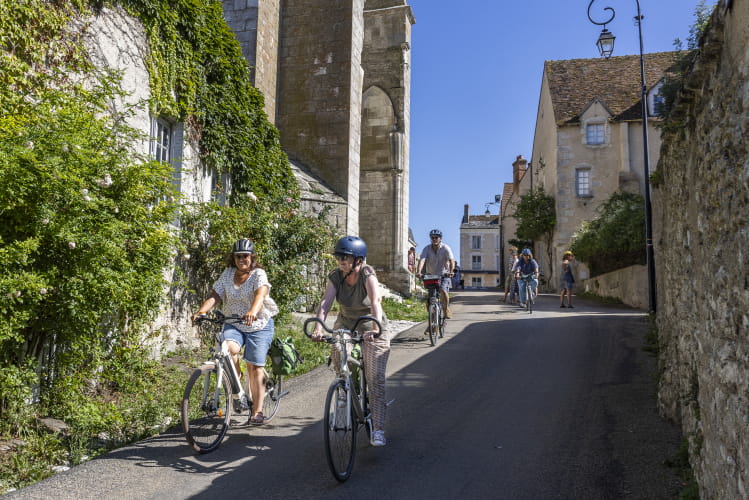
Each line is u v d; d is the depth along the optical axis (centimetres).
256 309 477
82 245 480
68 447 466
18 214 447
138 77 736
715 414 328
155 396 600
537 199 2938
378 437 452
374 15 2253
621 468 435
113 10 683
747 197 271
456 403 619
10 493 366
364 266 462
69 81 593
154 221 593
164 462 429
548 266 2942
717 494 318
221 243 846
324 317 445
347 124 1844
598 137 2794
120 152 557
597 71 3044
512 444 489
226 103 970
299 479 405
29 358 482
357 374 462
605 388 680
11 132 457
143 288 556
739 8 283
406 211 2217
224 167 988
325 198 1720
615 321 1256
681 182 517
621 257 2264
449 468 433
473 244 6488
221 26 959
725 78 313
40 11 557
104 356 570
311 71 1888
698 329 418
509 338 1051
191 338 856
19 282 425
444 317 1061
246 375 555
